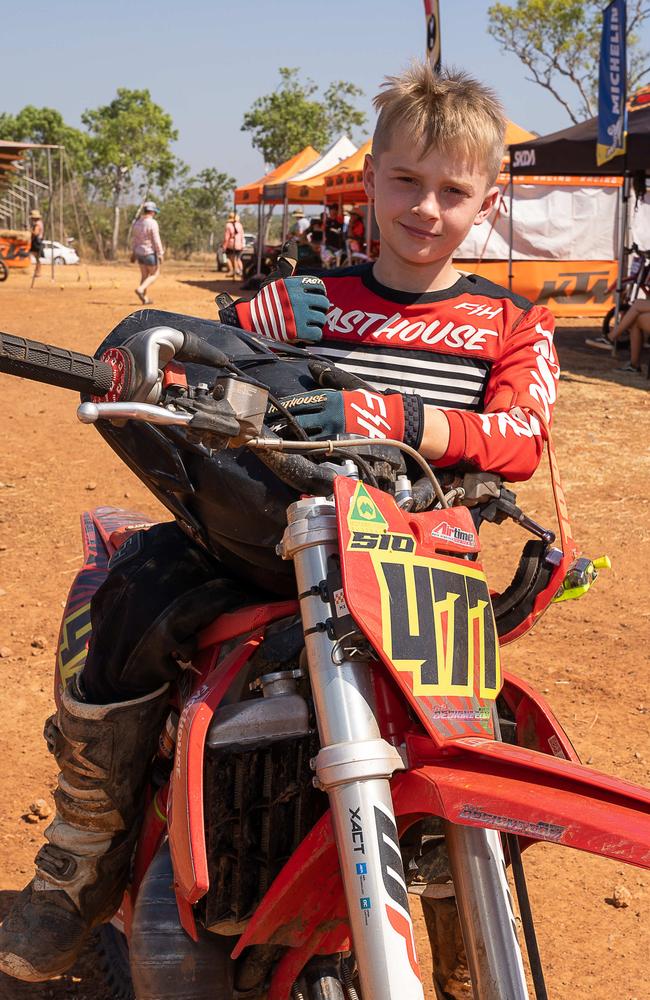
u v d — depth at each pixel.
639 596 5.73
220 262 43.97
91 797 2.11
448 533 1.81
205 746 1.78
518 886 1.68
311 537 1.67
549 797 1.51
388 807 1.56
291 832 1.86
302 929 1.77
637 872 3.53
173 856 1.76
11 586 5.77
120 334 1.94
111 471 7.97
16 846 3.50
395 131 2.12
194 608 1.96
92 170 85.75
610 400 10.63
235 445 1.60
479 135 2.10
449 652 1.69
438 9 6.40
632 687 4.69
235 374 1.61
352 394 1.84
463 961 2.31
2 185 34.91
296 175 27.30
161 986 1.88
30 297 21.98
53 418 9.64
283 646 1.84
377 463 1.83
